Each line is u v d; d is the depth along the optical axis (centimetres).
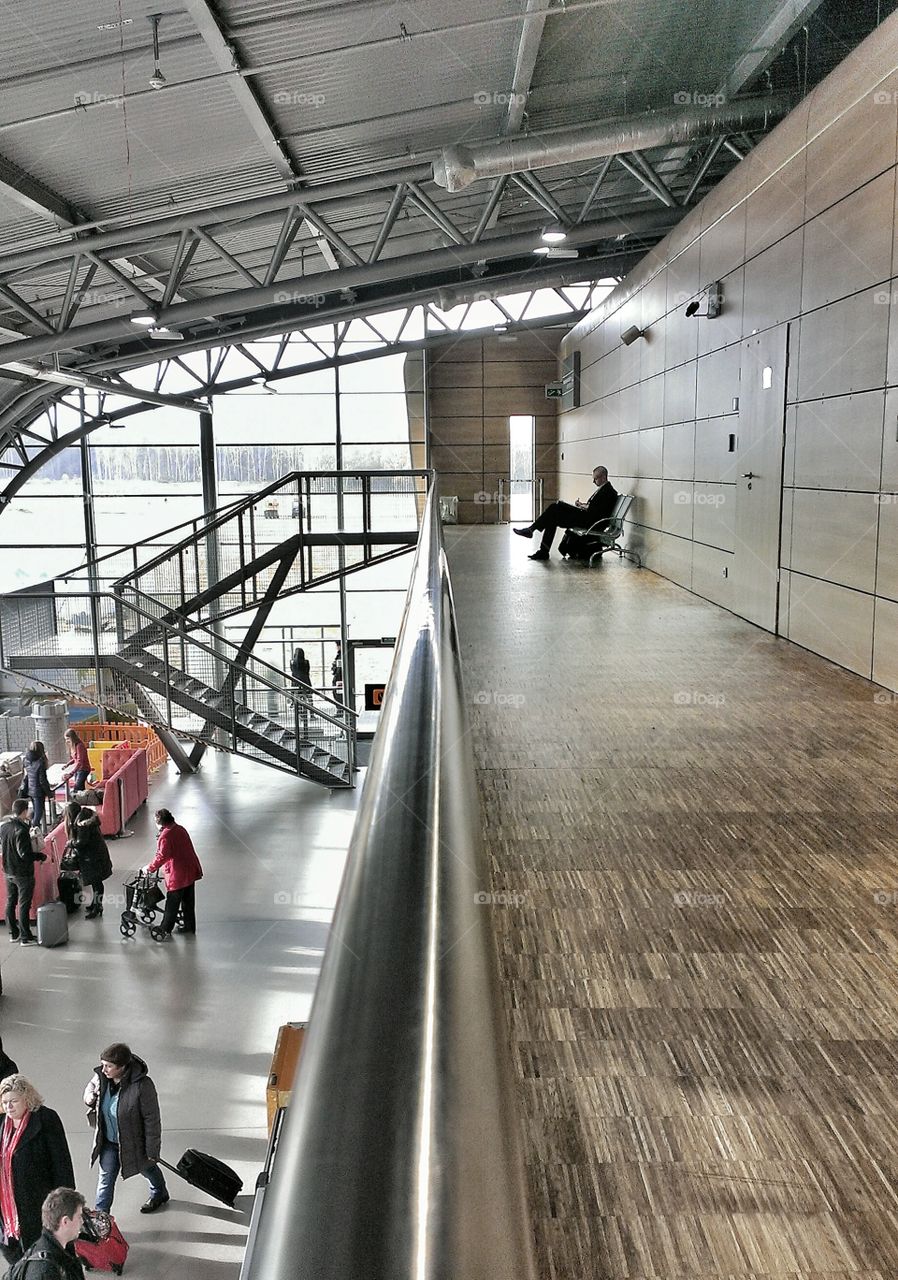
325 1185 27
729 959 176
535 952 179
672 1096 130
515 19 673
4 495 1855
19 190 820
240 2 629
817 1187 111
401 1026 35
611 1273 97
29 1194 513
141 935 959
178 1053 744
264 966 888
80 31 620
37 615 1194
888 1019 154
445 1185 28
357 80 784
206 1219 579
